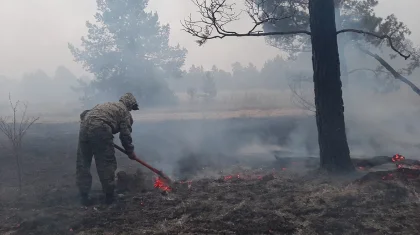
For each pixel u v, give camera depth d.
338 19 13.09
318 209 4.87
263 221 4.56
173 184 6.48
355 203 5.00
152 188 6.57
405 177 5.86
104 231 4.61
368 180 5.75
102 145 5.75
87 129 5.80
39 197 6.12
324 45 6.71
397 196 5.12
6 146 10.45
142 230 4.55
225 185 6.47
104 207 5.57
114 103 6.12
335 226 4.33
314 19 6.77
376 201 5.00
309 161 8.16
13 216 5.26
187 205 5.28
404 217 4.48
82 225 4.82
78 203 5.83
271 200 5.39
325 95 6.71
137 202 5.70
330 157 6.68
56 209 5.47
